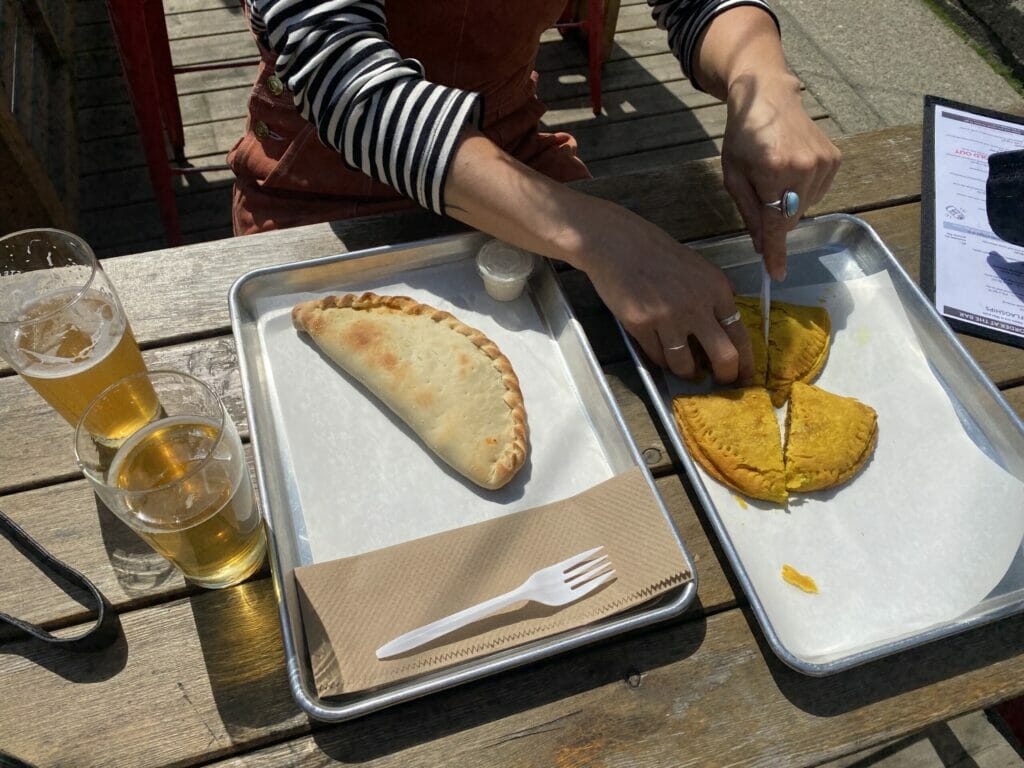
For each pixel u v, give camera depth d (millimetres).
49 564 680
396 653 622
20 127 1764
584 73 2438
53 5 2332
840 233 1001
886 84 2465
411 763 607
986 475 778
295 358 834
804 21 2654
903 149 1134
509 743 618
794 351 873
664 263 825
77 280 773
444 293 904
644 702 643
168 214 1856
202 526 588
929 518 750
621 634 676
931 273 986
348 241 954
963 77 2496
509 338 869
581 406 815
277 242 944
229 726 614
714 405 812
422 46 1032
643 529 690
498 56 1074
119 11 1471
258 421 739
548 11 1054
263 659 646
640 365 835
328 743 612
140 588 679
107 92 2283
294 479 742
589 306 920
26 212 1708
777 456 771
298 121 1064
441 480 751
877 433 817
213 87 2271
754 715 641
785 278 969
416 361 793
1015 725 1214
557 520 705
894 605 691
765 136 919
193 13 2473
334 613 638
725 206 1039
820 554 725
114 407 661
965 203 1061
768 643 661
